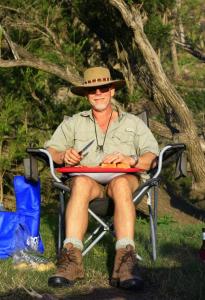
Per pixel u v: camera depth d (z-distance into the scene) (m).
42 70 7.70
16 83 8.15
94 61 8.39
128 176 4.98
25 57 7.99
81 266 4.71
